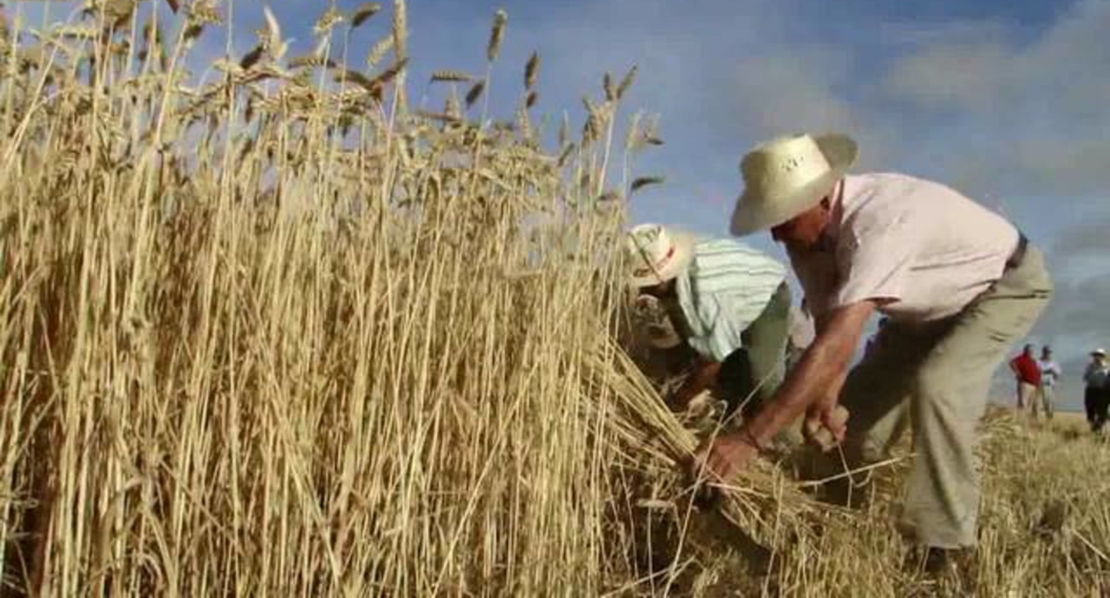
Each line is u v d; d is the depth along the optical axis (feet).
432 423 13.61
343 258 13.32
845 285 16.17
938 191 17.38
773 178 17.01
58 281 10.76
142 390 10.64
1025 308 17.97
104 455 10.39
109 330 10.35
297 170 12.30
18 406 10.05
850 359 15.93
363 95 12.68
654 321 19.26
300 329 12.14
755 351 19.63
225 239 11.50
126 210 10.59
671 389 18.69
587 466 15.61
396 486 12.80
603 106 15.29
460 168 14.52
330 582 12.02
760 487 16.60
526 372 14.29
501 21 13.91
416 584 12.84
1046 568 19.77
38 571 10.28
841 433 16.99
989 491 20.94
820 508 16.94
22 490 10.61
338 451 12.57
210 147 11.85
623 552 15.67
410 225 13.83
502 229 14.84
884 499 18.17
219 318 11.44
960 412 17.72
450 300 14.25
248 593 11.48
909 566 18.67
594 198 15.29
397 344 13.09
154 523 10.57
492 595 13.80
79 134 10.78
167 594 10.77
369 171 13.32
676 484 16.17
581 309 14.98
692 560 15.88
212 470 11.60
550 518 14.10
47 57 10.64
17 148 10.39
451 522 13.35
